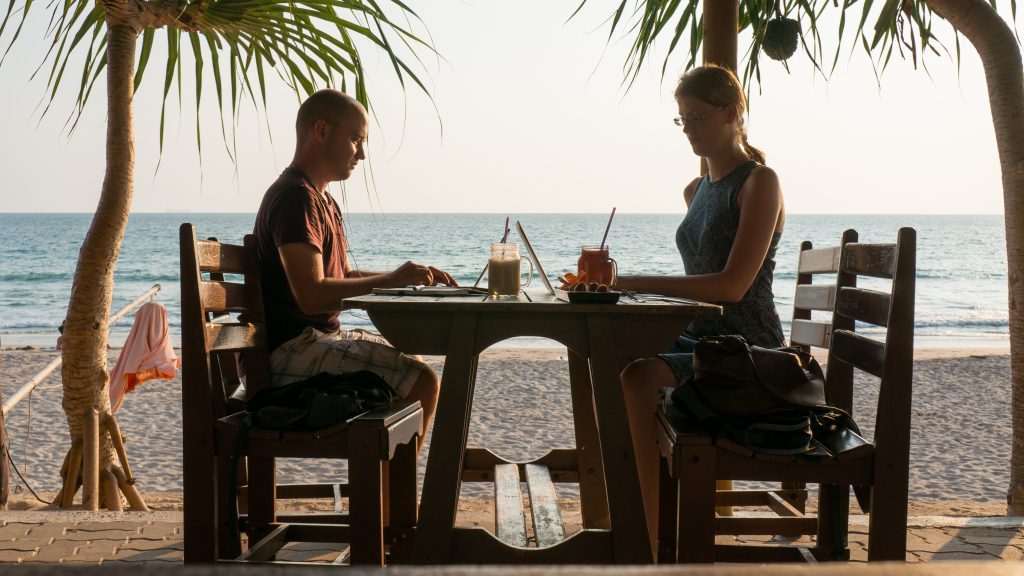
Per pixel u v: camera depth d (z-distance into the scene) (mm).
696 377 2117
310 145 2826
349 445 2068
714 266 2906
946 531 3207
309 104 2840
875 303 2189
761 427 1986
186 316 2145
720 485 3260
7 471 3889
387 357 2596
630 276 2732
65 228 80938
